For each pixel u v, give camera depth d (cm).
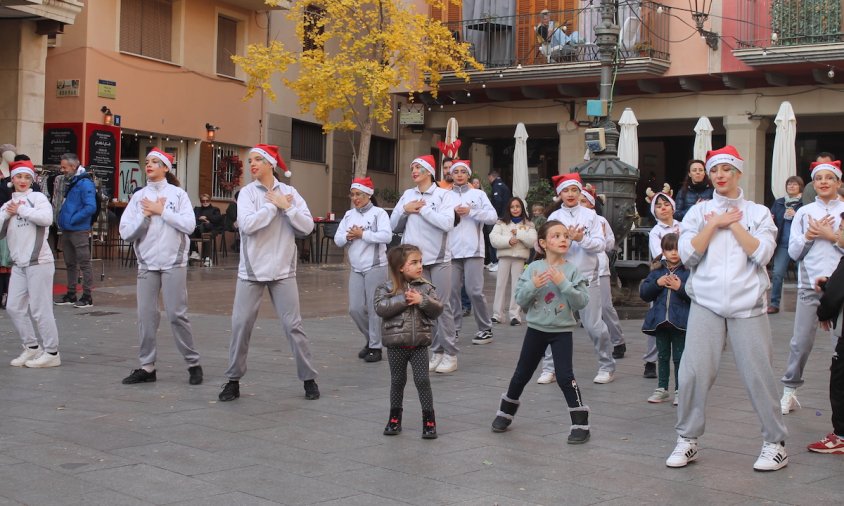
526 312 700
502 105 2761
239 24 2720
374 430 709
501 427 707
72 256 1476
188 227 869
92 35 2280
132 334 1205
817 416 771
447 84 2655
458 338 1174
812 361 1045
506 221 1333
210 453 636
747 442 681
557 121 2667
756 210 612
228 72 2697
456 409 788
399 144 2989
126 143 2452
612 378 933
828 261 746
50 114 2303
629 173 1405
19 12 1914
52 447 644
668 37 2398
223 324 1312
